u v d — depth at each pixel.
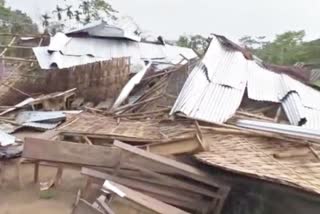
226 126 10.91
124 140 11.25
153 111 14.19
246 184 8.77
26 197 9.95
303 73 16.84
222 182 9.03
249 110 12.93
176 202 9.10
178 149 9.83
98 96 21.09
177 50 28.33
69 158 9.61
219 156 9.03
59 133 12.03
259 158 8.83
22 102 19.09
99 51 25.16
